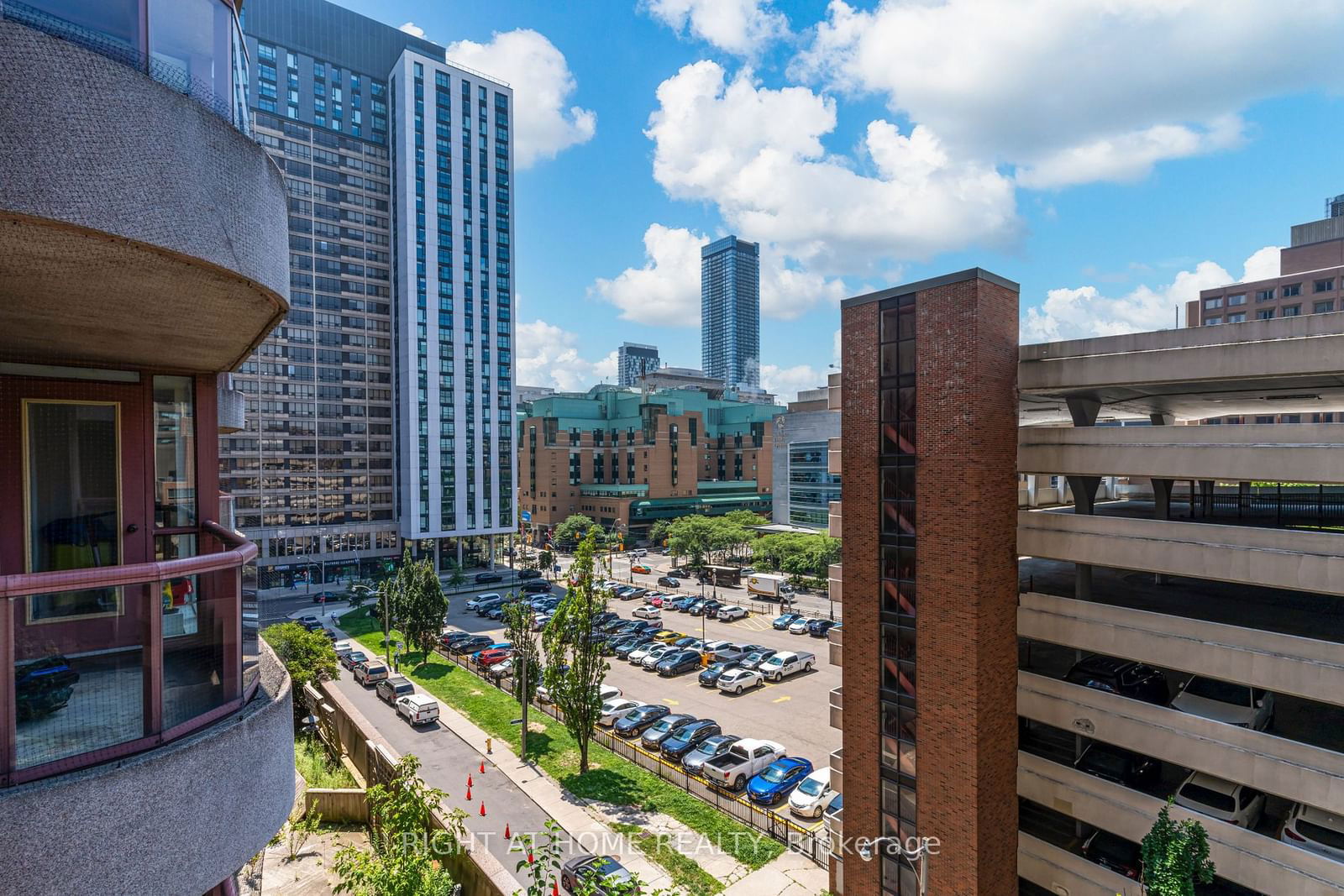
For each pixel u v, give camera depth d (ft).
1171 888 43.47
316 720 120.78
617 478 408.26
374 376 286.46
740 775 90.84
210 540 32.35
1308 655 43.45
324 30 278.67
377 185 290.76
